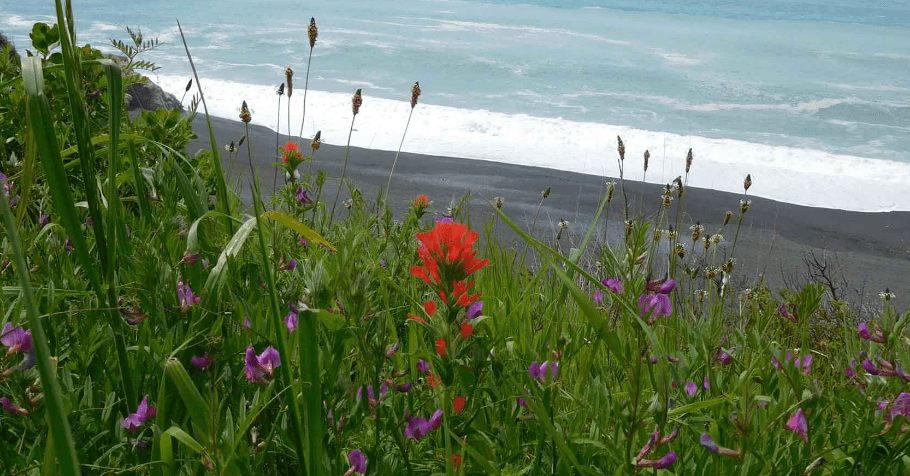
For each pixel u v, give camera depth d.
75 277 2.59
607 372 2.52
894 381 2.24
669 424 1.92
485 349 1.80
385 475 1.75
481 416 2.11
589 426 2.12
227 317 2.22
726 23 47.41
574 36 38.75
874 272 10.70
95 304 2.24
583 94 25.02
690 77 28.56
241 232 2.22
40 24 4.36
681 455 1.90
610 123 21.16
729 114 22.72
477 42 35.06
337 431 1.70
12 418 1.87
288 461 1.96
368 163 14.14
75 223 1.64
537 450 1.89
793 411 2.04
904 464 1.92
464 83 26.02
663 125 21.12
